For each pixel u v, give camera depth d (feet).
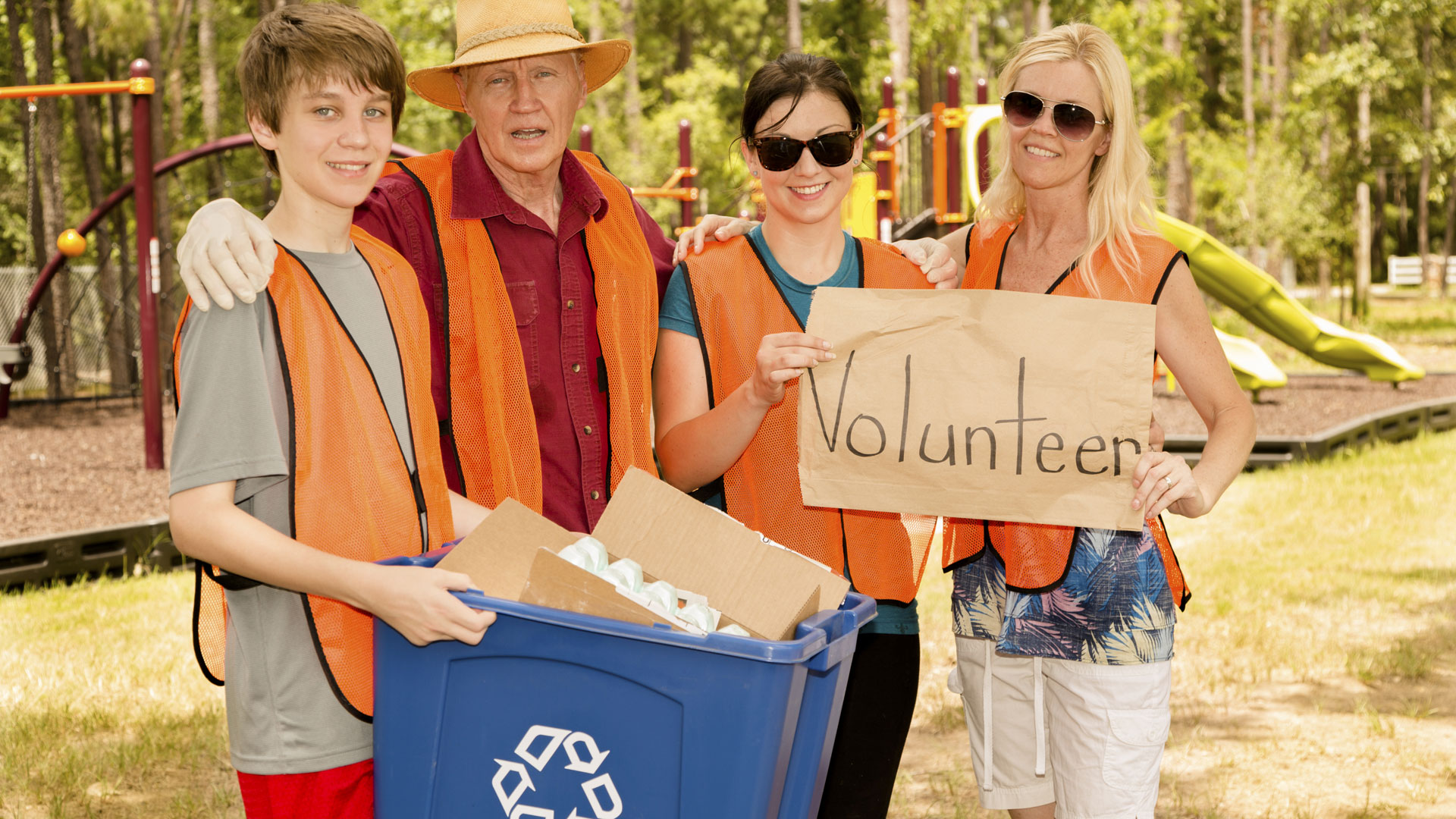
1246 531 29.73
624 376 9.51
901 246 9.74
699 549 7.09
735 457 8.87
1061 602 8.75
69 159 83.05
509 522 6.95
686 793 6.11
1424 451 41.01
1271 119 110.01
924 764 15.81
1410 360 81.46
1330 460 39.81
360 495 7.13
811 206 9.17
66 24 74.23
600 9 90.02
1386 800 14.40
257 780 7.13
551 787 6.39
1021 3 151.43
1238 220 96.17
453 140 74.64
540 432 9.50
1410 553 27.14
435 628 6.32
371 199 9.35
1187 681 18.85
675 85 101.60
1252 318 56.39
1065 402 7.72
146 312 38.17
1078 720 8.82
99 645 20.38
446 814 6.61
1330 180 108.78
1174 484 7.63
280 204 7.52
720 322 9.37
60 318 72.49
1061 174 8.81
